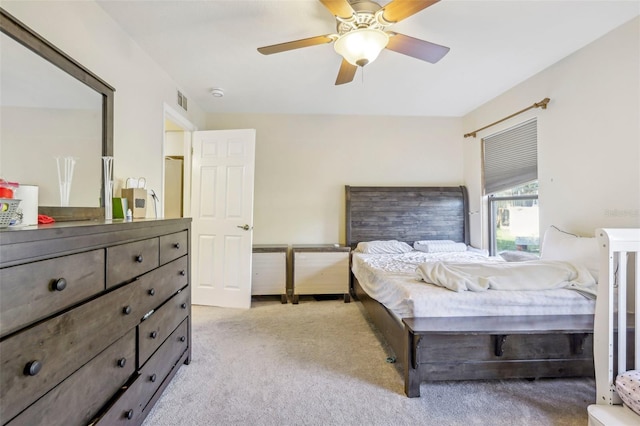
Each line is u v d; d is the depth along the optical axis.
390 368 2.05
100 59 1.91
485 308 1.86
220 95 3.39
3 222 1.01
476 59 2.62
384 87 3.23
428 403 1.67
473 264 2.20
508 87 3.25
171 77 2.96
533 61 2.67
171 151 4.01
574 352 1.77
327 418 1.56
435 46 1.90
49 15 1.53
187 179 3.59
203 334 2.62
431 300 1.85
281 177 4.08
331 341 2.48
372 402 1.68
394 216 4.02
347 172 4.14
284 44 1.88
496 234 3.71
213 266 3.49
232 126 4.03
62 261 0.96
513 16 2.02
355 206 3.99
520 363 1.75
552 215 2.77
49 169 1.48
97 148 1.81
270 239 4.07
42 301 0.88
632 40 2.08
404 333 1.79
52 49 1.48
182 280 2.01
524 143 3.18
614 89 2.20
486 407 1.64
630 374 1.16
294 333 2.65
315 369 2.03
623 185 2.16
